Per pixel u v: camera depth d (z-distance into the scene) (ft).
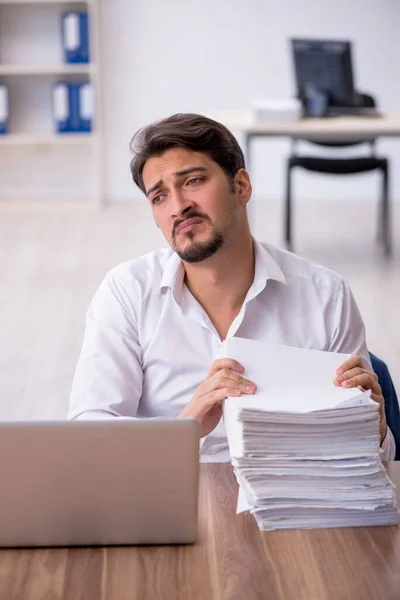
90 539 4.79
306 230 26.55
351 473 4.90
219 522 5.06
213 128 6.15
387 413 7.14
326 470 4.88
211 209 6.17
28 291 19.92
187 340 6.93
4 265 22.20
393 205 30.60
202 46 30.04
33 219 28.07
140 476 4.67
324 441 4.90
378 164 24.02
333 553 4.72
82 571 4.58
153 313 6.97
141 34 29.86
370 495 4.93
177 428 4.62
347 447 4.91
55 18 29.63
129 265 7.17
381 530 4.97
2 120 28.96
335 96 23.58
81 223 27.40
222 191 6.19
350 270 21.98
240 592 4.38
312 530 4.96
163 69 30.19
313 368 5.52
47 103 30.14
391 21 29.91
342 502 4.93
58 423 4.61
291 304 7.00
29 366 15.49
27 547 4.80
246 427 4.84
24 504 4.72
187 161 6.09
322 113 23.03
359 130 21.48
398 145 30.91
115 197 31.22
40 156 30.86
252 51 30.09
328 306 7.04
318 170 23.99
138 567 4.61
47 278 20.98
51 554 4.74
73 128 29.19
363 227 27.25
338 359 5.61
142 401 7.11
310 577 4.51
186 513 4.75
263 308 6.97
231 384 5.30
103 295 7.14
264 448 4.87
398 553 4.72
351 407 4.86
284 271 7.08
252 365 5.50
